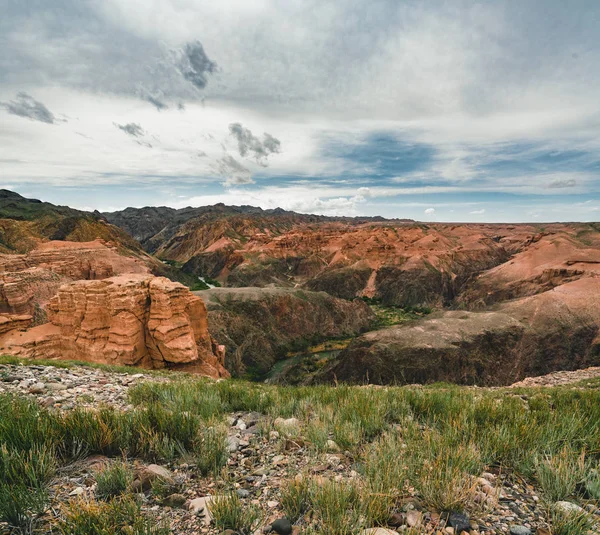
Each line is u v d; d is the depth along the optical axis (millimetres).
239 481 4137
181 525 3109
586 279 124312
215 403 7793
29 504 3146
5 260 91500
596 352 93500
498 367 88375
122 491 3539
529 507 3412
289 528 2979
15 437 4312
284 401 8320
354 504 3312
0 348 33438
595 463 4297
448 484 3289
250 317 141875
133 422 5203
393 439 4789
